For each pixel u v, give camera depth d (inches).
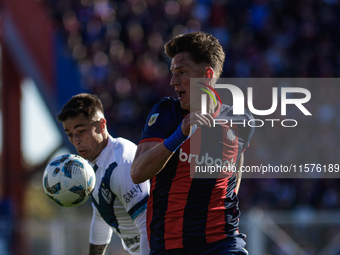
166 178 354.0
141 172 331.3
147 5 1668.3
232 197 378.6
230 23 1649.9
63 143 1349.7
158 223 358.3
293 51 1592.0
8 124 1360.7
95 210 481.4
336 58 1617.9
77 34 1534.2
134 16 1637.6
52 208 2063.2
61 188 405.7
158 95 1491.1
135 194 414.6
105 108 1403.8
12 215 1208.2
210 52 351.9
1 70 1358.3
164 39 1637.6
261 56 1555.1
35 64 1314.0
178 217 352.5
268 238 944.3
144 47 1594.5
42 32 1307.8
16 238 989.8
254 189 1304.1
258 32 1621.6
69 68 1336.1
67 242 991.6
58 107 1306.6
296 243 944.9
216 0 1675.7
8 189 1343.5
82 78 1400.1
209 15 1663.4
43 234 992.9
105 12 1610.5
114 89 1441.9
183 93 352.2
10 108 1362.0
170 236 353.1
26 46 1318.9
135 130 1412.4
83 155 429.4
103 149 432.1
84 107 423.5
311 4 1684.3
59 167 410.3
